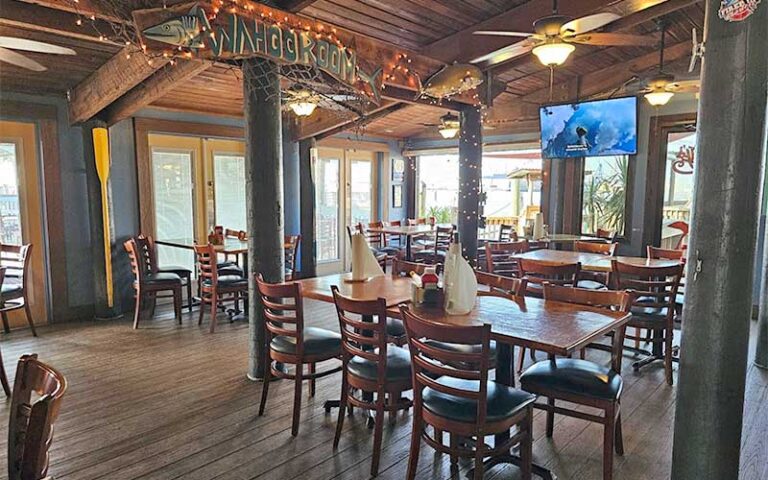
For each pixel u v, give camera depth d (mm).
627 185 6504
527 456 2248
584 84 6629
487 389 2102
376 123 7922
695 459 2027
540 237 5992
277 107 3561
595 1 3855
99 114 5105
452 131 6738
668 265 3775
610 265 4055
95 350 4332
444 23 4434
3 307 4488
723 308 1924
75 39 3754
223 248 5188
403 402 2680
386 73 4148
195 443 2799
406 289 3105
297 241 5914
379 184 8906
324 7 3893
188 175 6195
